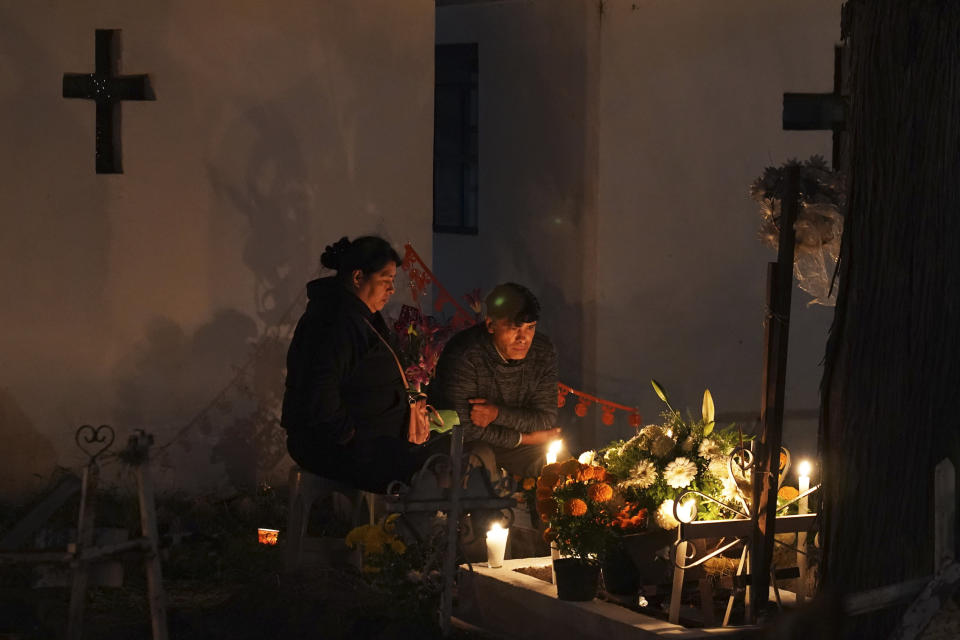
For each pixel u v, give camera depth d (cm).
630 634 422
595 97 794
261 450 711
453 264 932
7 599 481
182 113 679
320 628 458
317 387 548
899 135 399
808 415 809
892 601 372
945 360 396
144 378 675
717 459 470
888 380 402
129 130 668
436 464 468
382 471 553
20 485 650
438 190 949
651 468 465
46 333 655
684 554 439
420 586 474
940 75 394
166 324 680
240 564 568
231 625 463
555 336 829
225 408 698
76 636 385
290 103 711
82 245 661
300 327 571
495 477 557
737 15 784
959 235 395
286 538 566
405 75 754
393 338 618
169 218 680
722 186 793
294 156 714
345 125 731
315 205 723
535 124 845
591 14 792
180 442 684
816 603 271
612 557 456
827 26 778
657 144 792
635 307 799
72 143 657
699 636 411
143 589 523
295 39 710
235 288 699
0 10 638
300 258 720
